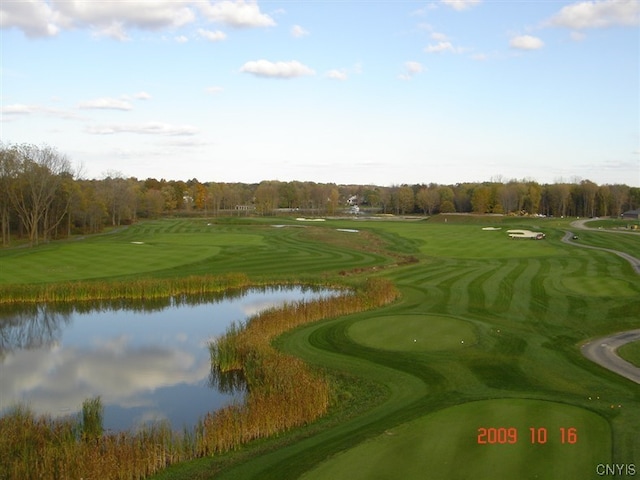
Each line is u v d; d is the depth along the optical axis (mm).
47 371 29062
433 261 65688
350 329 33281
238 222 140750
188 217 175875
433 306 39750
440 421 18453
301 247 79125
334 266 62406
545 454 15594
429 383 24062
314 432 19375
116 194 140625
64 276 53531
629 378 23859
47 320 40969
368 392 23609
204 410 23453
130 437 18703
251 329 32250
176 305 45844
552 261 62719
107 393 25672
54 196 94750
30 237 91125
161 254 67750
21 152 90750
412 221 147500
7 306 45375
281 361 25438
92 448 17391
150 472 16969
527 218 144625
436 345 29625
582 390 22250
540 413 19109
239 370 28703
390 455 15805
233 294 50094
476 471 14586
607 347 28781
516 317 35844
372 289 42969
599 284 46250
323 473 14875
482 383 23656
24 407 23812
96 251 69375
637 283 46219
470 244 82250
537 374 24641
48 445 18141
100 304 46250
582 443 16375
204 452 18438
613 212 184375
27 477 15891
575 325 33531
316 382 22750
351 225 124500
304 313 35875
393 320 35156
